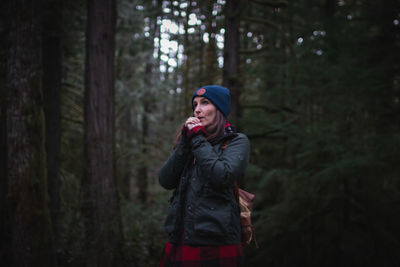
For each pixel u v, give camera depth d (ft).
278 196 25.21
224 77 19.49
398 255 21.53
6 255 13.43
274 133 22.34
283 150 25.84
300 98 23.29
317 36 15.69
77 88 23.20
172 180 5.80
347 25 20.98
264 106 22.75
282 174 21.86
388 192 24.52
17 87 11.62
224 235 5.00
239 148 5.42
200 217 5.05
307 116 23.32
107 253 15.21
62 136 22.84
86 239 15.33
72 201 18.67
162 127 34.27
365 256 22.04
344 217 23.54
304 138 21.77
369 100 21.08
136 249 17.74
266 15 25.17
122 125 37.99
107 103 16.92
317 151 21.49
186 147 5.58
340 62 20.45
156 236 20.27
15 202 11.64
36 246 11.80
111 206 16.39
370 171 20.59
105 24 16.98
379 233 22.35
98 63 16.79
